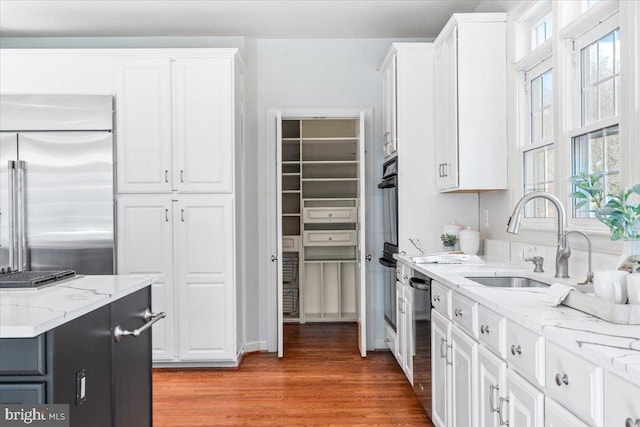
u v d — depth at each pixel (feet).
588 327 4.03
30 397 4.13
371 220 13.99
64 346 4.43
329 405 9.69
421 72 11.69
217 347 12.05
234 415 9.23
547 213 8.86
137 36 13.58
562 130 7.84
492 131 10.18
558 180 7.98
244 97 13.50
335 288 18.28
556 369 4.00
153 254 12.07
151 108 12.07
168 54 12.08
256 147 13.88
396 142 11.85
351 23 12.85
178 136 12.09
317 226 18.37
